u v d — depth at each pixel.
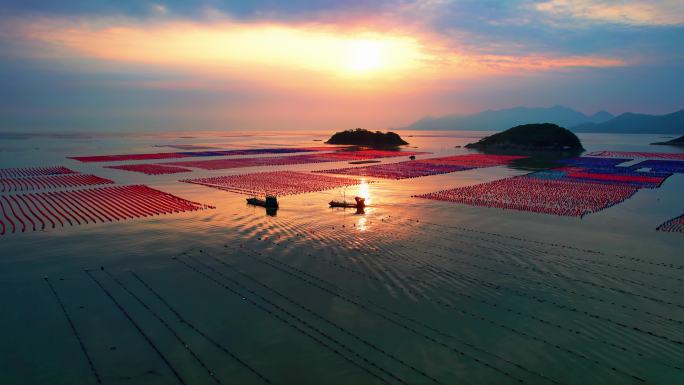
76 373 16.17
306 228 36.41
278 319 20.28
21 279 24.94
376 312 20.98
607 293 23.16
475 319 20.28
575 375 16.06
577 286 24.12
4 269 26.48
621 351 17.62
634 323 19.89
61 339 18.52
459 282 24.69
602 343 18.20
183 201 48.50
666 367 16.55
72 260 28.17
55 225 37.44
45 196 51.78
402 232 35.09
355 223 38.16
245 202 48.06
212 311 21.06
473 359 17.08
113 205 46.16
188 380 15.79
